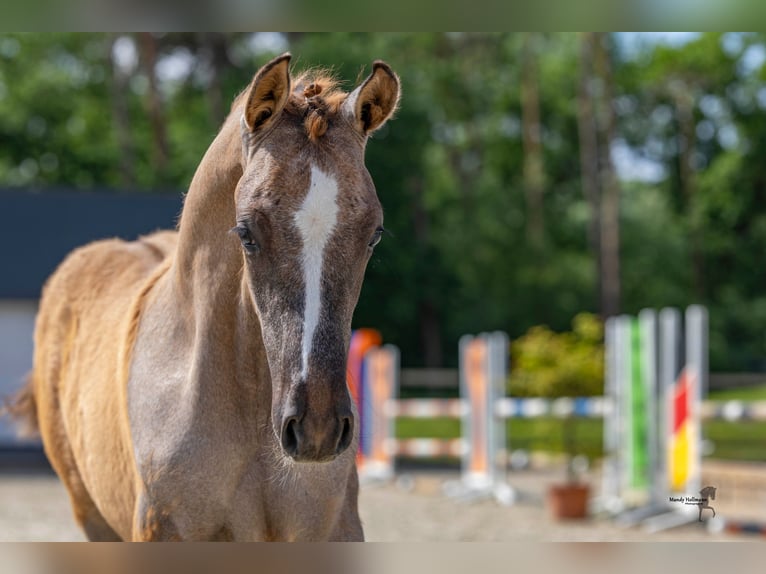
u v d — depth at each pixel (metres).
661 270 41.88
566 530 10.09
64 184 40.81
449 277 34.91
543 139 46.03
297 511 3.68
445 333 36.28
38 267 18.09
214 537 3.75
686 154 45.28
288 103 3.41
